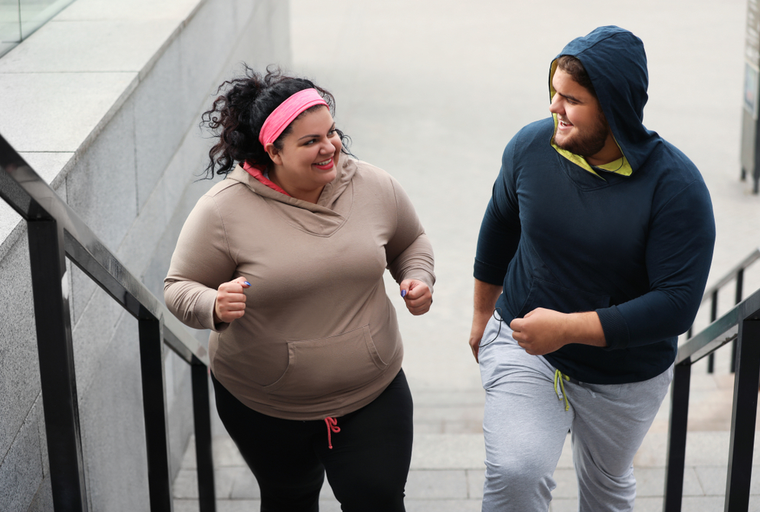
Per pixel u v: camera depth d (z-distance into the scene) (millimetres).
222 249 3348
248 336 3453
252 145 3311
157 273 5969
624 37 3176
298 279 3324
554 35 26781
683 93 20516
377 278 3486
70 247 2510
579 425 3811
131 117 5254
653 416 3770
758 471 4820
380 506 3461
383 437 3535
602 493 4031
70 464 2516
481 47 25719
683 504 5488
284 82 3246
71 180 4113
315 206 3354
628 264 3350
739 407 3139
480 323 4277
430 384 9531
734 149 17016
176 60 6527
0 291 3193
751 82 14719
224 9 8836
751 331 3055
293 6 31672
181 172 6723
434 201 15078
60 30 6312
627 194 3283
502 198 3803
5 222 3311
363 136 18516
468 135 18516
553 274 3508
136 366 5371
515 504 3428
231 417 3730
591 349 3553
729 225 13758
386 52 25469
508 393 3619
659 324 3184
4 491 3203
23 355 3422
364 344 3484
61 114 4562
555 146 3449
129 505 5234
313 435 3639
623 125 3207
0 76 5285
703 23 27219
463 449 6281
